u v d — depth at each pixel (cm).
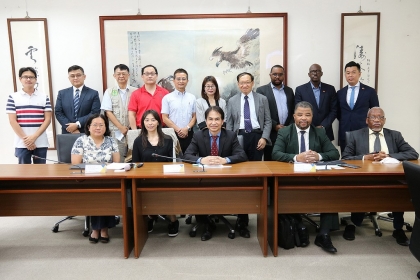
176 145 290
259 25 369
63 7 369
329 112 349
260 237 244
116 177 217
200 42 372
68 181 244
